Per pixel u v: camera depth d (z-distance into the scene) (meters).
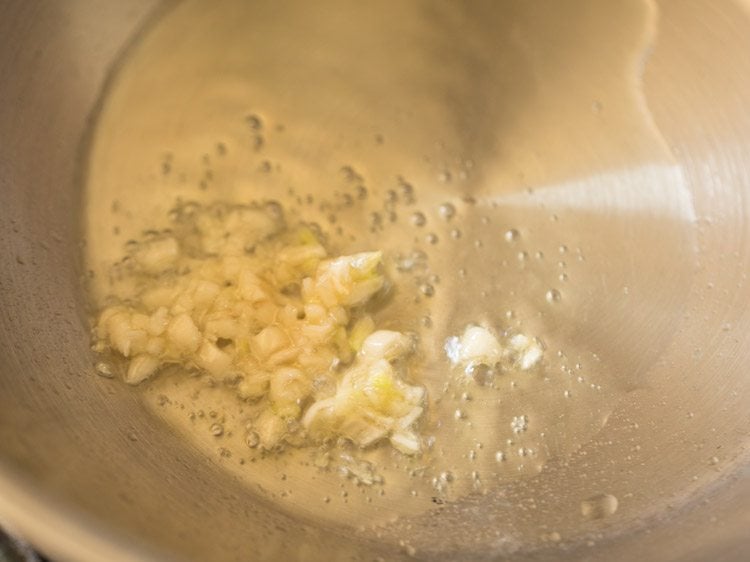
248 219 0.11
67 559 0.07
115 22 0.12
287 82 0.12
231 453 0.09
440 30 0.12
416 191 0.12
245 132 0.12
